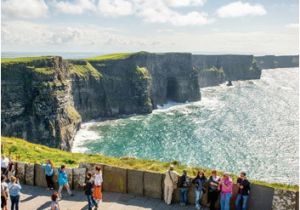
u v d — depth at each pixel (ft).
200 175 74.79
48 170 85.51
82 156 127.44
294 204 67.10
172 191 76.69
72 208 75.61
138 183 81.51
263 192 70.79
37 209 75.20
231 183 71.41
